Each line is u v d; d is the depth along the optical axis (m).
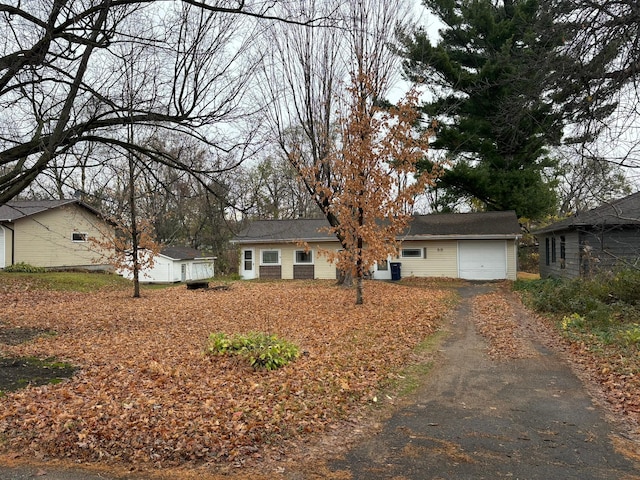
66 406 5.42
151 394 5.92
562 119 8.51
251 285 22.31
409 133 13.83
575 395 6.07
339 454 4.43
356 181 13.45
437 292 18.30
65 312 13.49
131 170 14.46
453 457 4.32
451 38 24.41
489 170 24.14
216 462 4.25
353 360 7.68
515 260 23.48
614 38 7.48
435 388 6.48
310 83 17.98
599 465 4.12
